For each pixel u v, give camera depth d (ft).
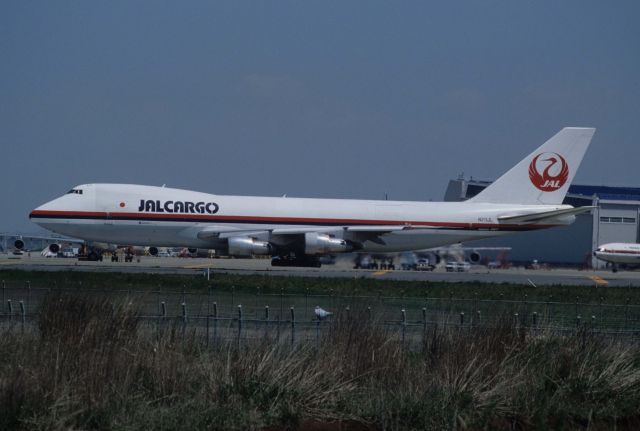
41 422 212.02
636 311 433.07
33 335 274.57
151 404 233.35
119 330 274.16
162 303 341.41
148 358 248.52
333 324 290.35
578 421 264.93
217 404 237.25
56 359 232.12
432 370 273.54
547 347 296.30
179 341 272.72
